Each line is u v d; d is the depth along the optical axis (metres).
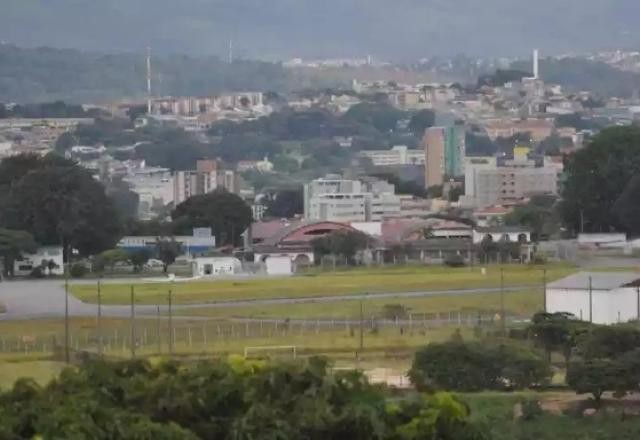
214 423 166.12
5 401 162.38
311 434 163.00
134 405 167.62
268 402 166.88
